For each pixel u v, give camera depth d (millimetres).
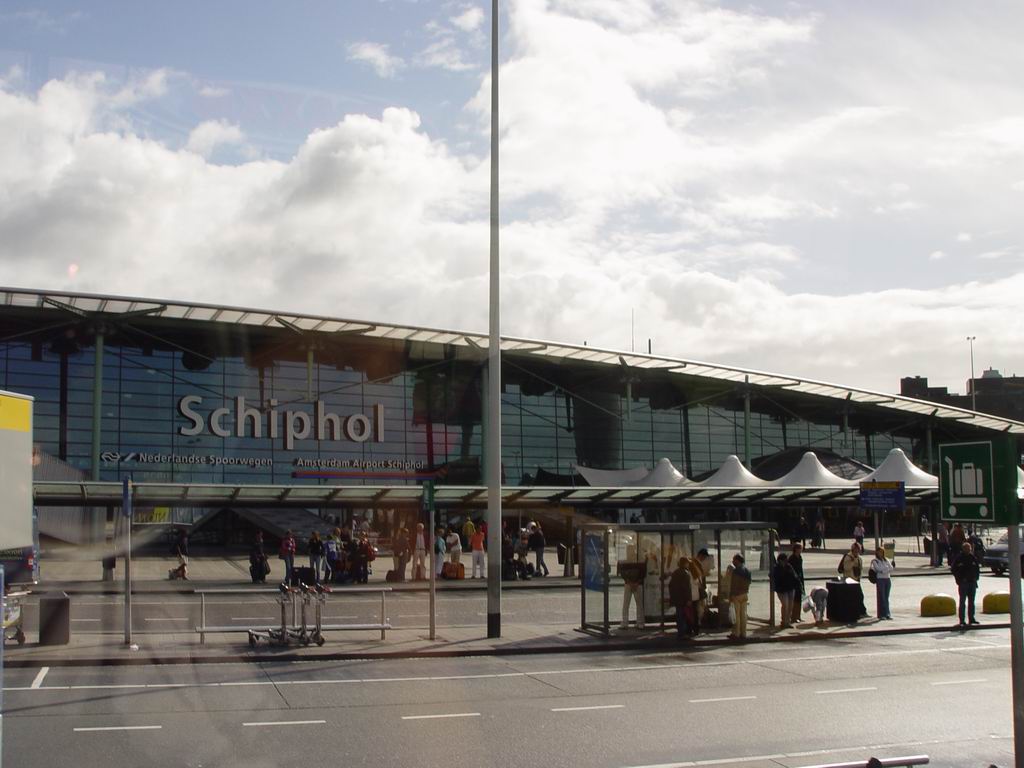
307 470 55875
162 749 10000
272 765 9414
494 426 20141
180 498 40250
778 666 16766
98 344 50500
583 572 21109
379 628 18547
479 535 36781
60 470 49188
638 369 64938
